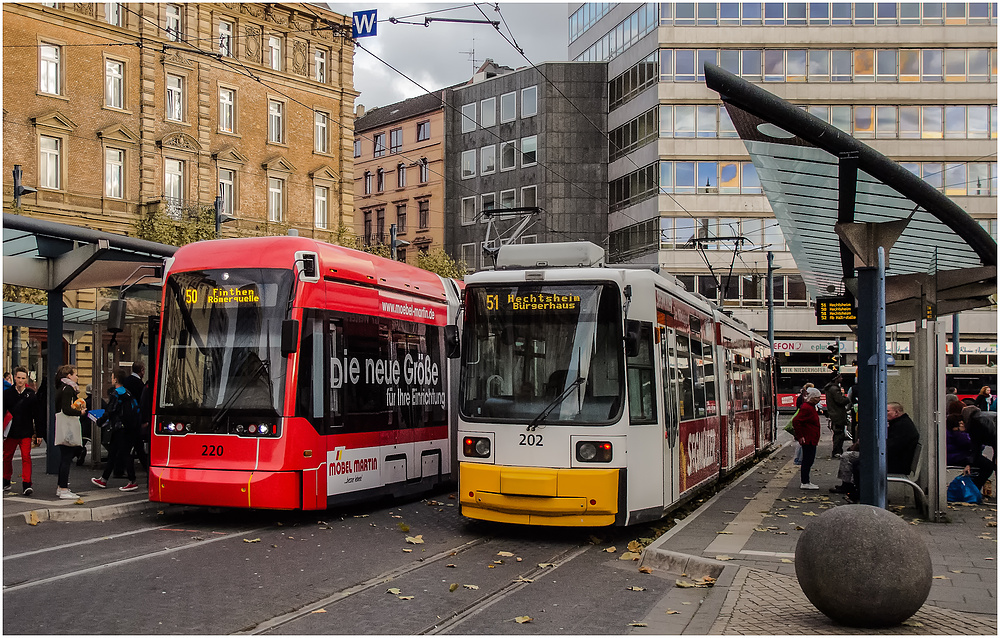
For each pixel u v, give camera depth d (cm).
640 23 5719
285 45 4809
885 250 1116
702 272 5416
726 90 1022
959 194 5319
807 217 1547
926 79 5350
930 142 5328
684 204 5441
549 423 1111
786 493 1597
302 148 4884
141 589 816
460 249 6900
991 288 1567
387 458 1373
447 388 1591
